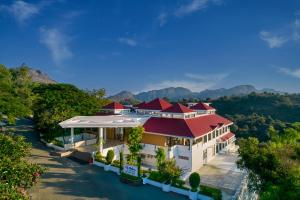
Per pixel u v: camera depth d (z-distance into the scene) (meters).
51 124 42.56
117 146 37.62
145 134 38.19
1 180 14.77
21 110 39.31
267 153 22.19
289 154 22.06
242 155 24.08
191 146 33.75
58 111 43.97
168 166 27.30
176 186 26.06
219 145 46.38
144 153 36.34
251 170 23.19
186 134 33.91
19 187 15.30
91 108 52.47
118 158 37.53
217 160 40.81
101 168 31.69
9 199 11.79
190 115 40.94
